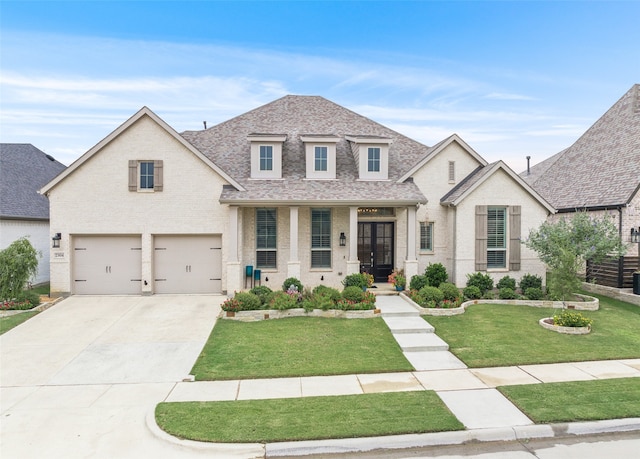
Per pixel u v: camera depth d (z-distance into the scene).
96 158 15.23
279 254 16.47
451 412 6.74
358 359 9.28
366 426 6.21
